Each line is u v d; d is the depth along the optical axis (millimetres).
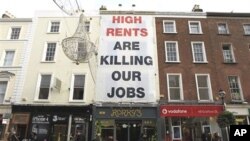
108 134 19375
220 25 23688
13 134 18578
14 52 22453
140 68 21391
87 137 19078
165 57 21906
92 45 18078
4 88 21078
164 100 20016
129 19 23531
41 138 19328
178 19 23734
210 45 22531
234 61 21891
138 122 19734
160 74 21219
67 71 21312
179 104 19875
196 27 23656
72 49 17234
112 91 20484
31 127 19516
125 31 22938
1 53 22266
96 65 21438
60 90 20594
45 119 19703
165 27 23578
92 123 19297
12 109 19953
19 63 21781
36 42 22641
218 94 20500
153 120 19656
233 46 22531
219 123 16812
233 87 21078
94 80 20891
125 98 20234
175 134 19438
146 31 23031
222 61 21828
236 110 19797
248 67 21672
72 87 20781
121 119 19703
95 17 23562
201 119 19844
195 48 22578
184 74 21266
